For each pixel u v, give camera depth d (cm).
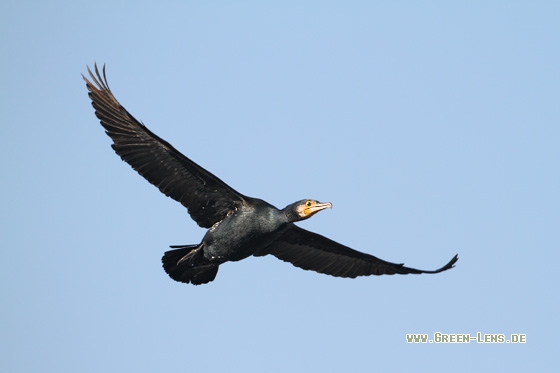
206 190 1820
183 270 1870
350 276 2103
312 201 1852
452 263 2066
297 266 2084
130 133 1750
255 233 1833
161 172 1792
